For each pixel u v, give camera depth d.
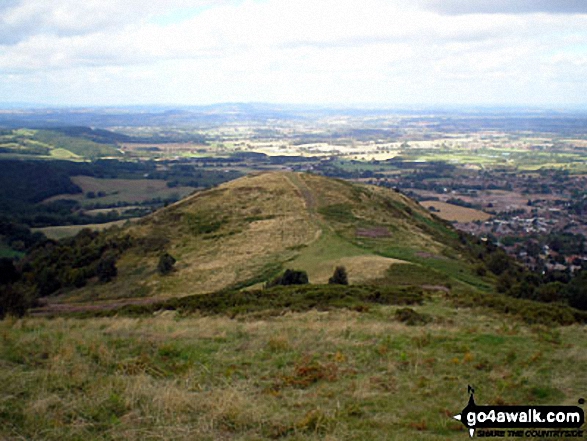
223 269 47.25
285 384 10.91
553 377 11.32
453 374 11.61
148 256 53.91
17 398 9.18
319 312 21.62
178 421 8.45
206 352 13.51
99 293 45.47
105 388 9.86
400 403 9.74
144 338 14.86
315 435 8.11
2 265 53.41
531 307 21.66
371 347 14.05
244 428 8.37
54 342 13.47
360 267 40.66
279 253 50.78
